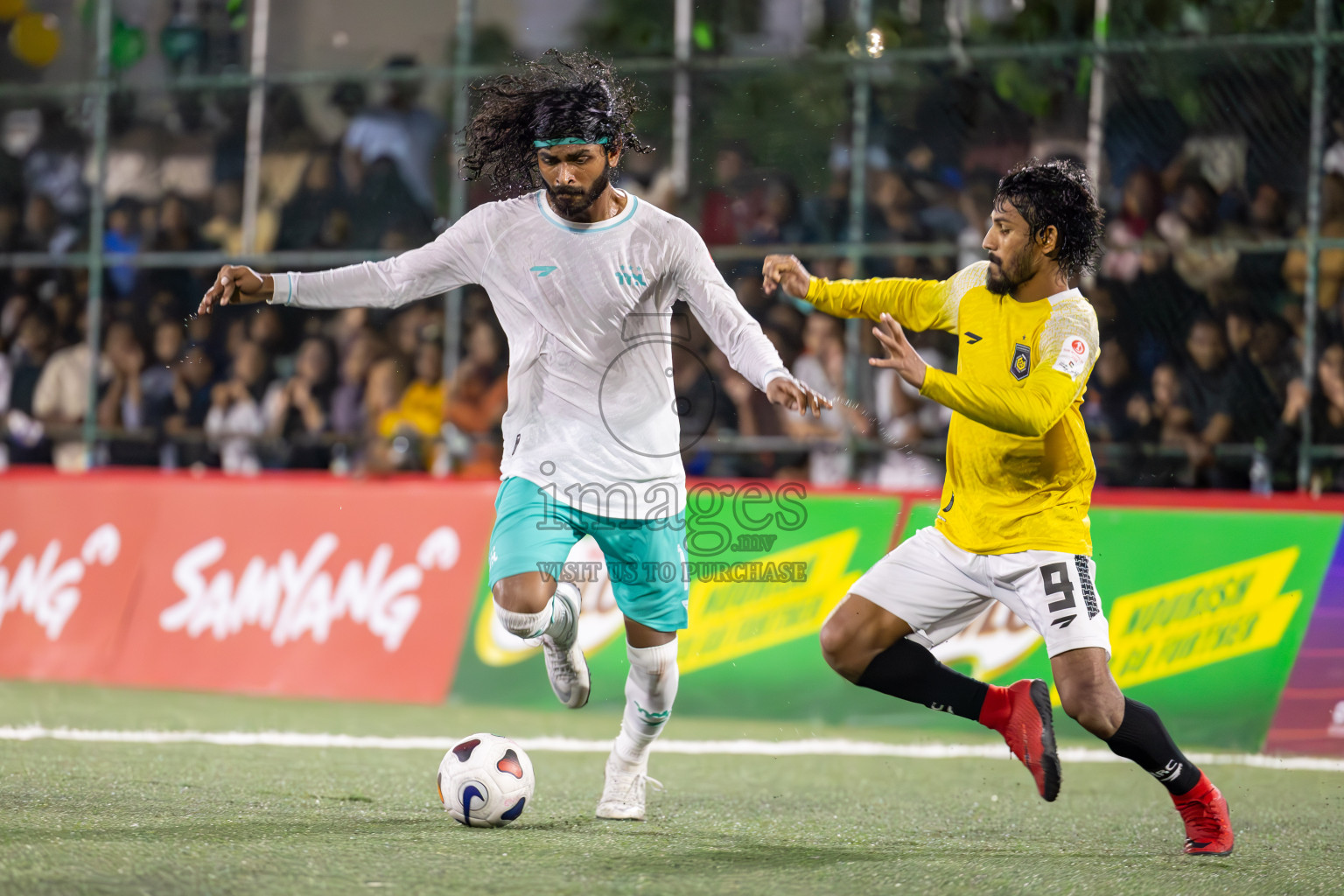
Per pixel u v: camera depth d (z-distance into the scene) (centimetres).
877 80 2192
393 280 1119
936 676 1077
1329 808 1362
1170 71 2064
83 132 2689
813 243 2241
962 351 1062
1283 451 2014
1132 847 1090
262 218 2486
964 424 1058
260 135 2489
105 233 2611
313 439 2344
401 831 1040
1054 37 2142
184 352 2516
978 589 1062
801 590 2042
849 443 2152
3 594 2380
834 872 930
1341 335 2006
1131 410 2058
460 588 2172
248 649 2233
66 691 2142
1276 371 2020
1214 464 2034
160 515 2344
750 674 2034
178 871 848
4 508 2419
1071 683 1013
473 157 1173
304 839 986
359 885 829
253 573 2269
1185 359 2044
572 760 1593
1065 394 984
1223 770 1667
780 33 2286
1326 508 1891
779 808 1268
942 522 1082
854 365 2152
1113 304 2059
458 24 2453
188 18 2541
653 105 2264
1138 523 1955
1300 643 1852
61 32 2691
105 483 2386
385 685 2153
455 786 1078
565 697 1193
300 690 2180
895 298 1102
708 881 876
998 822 1218
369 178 2431
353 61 2514
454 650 2147
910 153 2203
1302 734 1822
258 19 2520
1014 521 1038
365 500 2256
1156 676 1895
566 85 1059
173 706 1995
